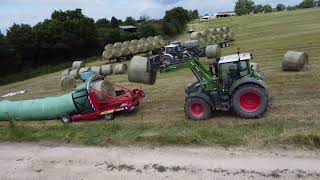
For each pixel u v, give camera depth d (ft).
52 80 106.42
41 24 158.51
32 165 37.52
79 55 166.50
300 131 36.40
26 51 142.61
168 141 38.86
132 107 50.80
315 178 28.53
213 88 44.62
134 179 31.89
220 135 38.11
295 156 32.37
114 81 83.35
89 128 47.26
